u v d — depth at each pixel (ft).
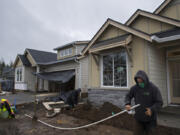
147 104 7.39
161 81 19.29
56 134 11.64
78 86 36.83
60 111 20.17
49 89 50.37
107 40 23.67
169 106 19.15
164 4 24.23
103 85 23.03
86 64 37.09
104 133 11.46
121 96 19.29
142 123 7.73
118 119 14.58
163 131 11.16
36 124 14.49
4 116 16.21
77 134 11.51
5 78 75.77
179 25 18.54
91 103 24.03
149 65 17.38
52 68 49.11
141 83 7.58
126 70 19.75
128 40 18.47
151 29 23.06
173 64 20.30
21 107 23.61
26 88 54.29
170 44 17.51
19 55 58.13
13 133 11.93
